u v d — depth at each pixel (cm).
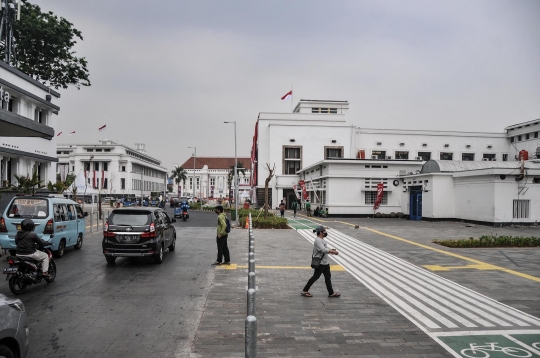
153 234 1237
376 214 3784
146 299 855
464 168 3275
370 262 1334
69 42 4328
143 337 629
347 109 6681
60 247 1409
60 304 812
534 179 2753
